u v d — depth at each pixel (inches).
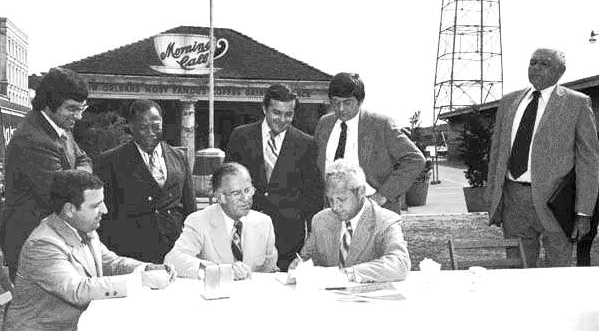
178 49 1125.1
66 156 155.3
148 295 119.8
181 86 1111.6
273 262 158.2
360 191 140.3
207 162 799.1
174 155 183.0
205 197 796.6
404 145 188.4
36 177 145.8
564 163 193.6
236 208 142.7
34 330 124.8
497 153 213.0
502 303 113.0
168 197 176.4
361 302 113.0
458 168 1279.5
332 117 197.3
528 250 206.7
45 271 121.9
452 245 163.0
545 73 192.7
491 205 209.3
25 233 148.0
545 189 193.8
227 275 117.7
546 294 120.3
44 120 150.7
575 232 196.2
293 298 116.4
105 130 901.8
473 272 124.5
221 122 1211.2
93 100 1109.7
